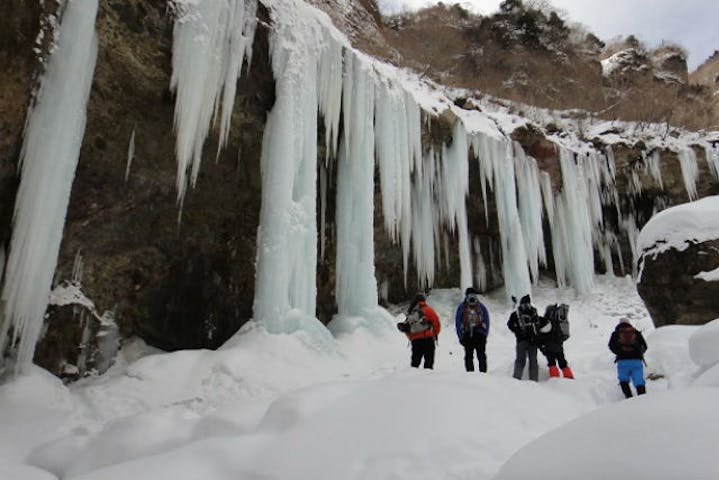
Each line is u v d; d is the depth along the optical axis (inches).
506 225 615.5
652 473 74.0
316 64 397.1
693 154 719.1
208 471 141.3
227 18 332.8
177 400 259.9
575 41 1154.0
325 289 464.4
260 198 396.2
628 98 995.3
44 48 234.4
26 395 221.9
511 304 610.2
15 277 228.2
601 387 252.8
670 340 309.4
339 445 145.3
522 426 161.9
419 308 287.1
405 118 486.9
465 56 978.1
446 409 158.6
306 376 301.9
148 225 338.0
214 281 384.5
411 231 564.4
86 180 295.3
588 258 665.6
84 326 302.4
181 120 301.1
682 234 385.4
